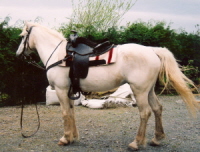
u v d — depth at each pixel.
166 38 11.51
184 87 3.96
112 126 5.80
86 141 4.62
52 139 4.78
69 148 4.23
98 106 8.01
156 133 4.28
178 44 12.02
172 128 5.57
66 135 4.34
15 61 8.66
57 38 4.60
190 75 12.03
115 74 4.08
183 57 12.69
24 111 7.76
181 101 9.56
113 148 4.22
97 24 11.50
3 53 8.49
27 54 4.93
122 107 8.19
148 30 11.14
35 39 4.69
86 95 9.08
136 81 3.98
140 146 4.27
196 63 12.94
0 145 4.41
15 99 9.12
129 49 4.07
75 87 4.27
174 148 4.19
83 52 4.18
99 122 6.20
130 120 6.43
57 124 6.05
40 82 9.41
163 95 11.27
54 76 4.30
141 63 3.98
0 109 8.14
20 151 4.09
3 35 8.56
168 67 4.04
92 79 4.14
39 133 5.22
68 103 4.37
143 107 4.04
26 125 5.95
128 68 4.02
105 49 4.15
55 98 8.70
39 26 4.74
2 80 8.67
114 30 10.52
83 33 10.12
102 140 4.69
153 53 4.10
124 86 8.74
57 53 4.43
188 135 4.99
